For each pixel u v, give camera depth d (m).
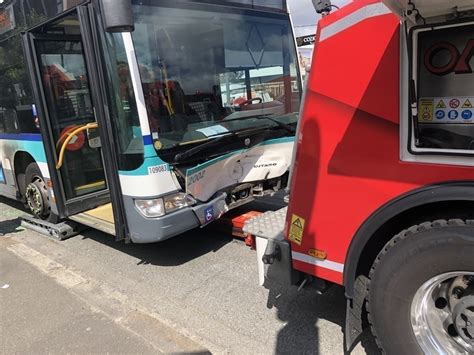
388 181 2.24
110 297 3.69
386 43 2.15
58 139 4.97
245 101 4.68
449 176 2.07
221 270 4.11
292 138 4.95
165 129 3.84
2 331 3.21
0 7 5.12
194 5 4.16
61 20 4.22
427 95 2.14
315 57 2.39
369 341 2.87
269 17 4.96
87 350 2.92
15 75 5.17
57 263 4.46
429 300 2.24
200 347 2.90
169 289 3.80
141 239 3.89
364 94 2.25
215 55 4.38
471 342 2.21
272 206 5.36
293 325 3.13
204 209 4.09
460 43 2.04
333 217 2.49
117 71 3.69
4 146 5.91
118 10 3.05
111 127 3.85
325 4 3.00
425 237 2.11
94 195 5.35
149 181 3.74
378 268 2.31
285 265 2.80
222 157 4.23
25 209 6.65
